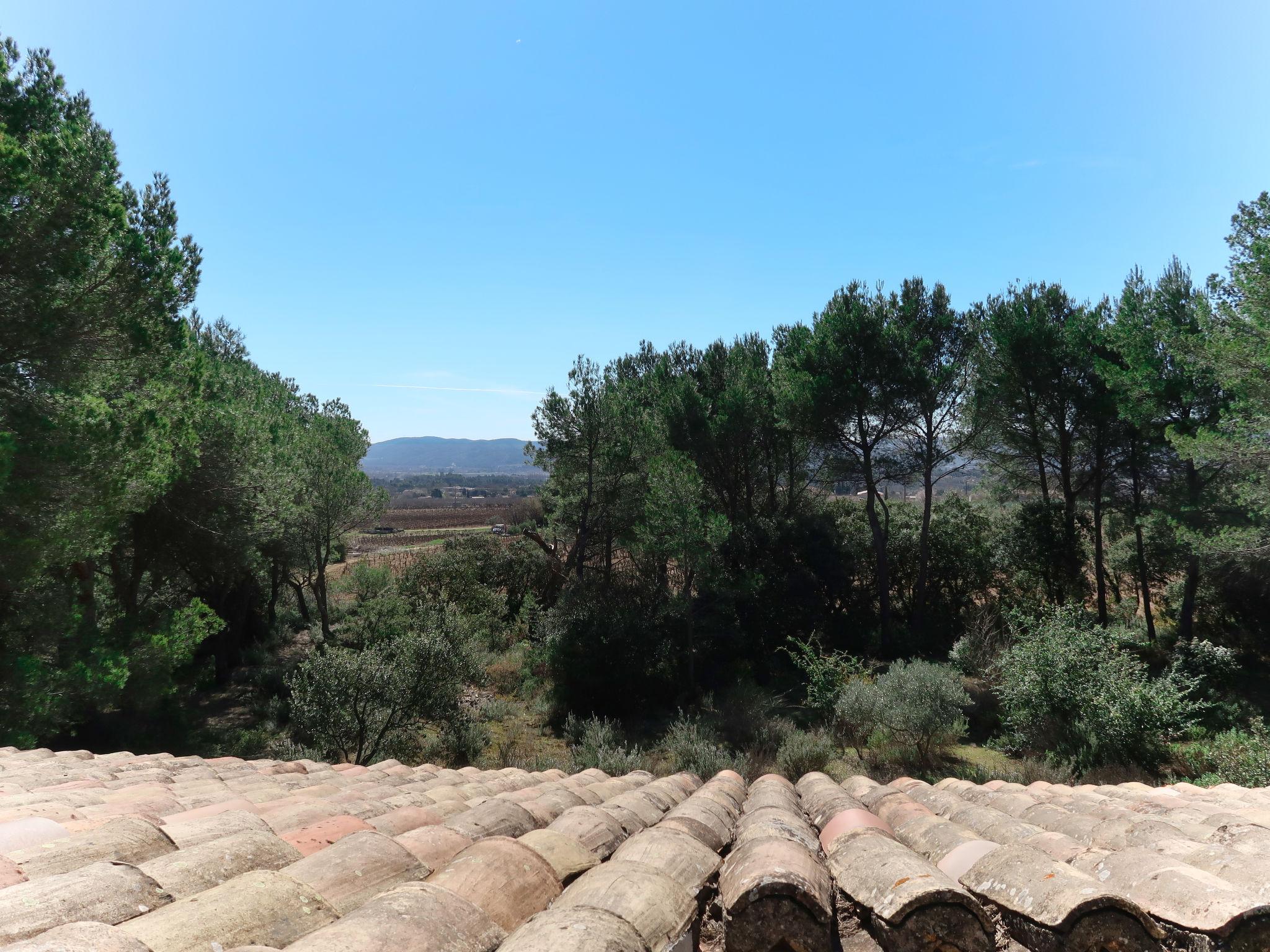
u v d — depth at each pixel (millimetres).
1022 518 20703
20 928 1342
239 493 14031
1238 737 11430
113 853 1920
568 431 22422
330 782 4230
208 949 1360
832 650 20125
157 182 10000
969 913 1559
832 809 2984
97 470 8227
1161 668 16719
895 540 23641
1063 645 13078
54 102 8750
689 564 18359
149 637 10977
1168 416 16469
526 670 19859
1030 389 19297
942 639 21188
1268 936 1385
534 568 26719
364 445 26906
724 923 1686
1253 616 19047
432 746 13805
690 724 14836
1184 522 16125
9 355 8109
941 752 13398
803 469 24688
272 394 22422
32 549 7680
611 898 1664
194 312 20562
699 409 22281
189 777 4270
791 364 22234
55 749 11086
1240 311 11531
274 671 18125
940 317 20812
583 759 13234
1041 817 3031
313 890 1689
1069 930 1504
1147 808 3336
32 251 7715
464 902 1618
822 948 1559
